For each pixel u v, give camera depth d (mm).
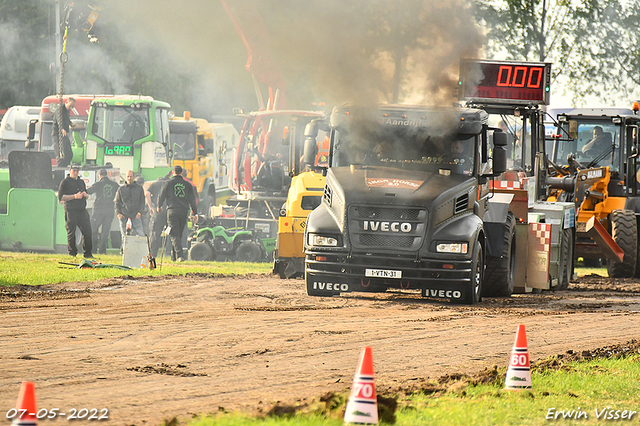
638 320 34000
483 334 28250
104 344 23734
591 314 35469
